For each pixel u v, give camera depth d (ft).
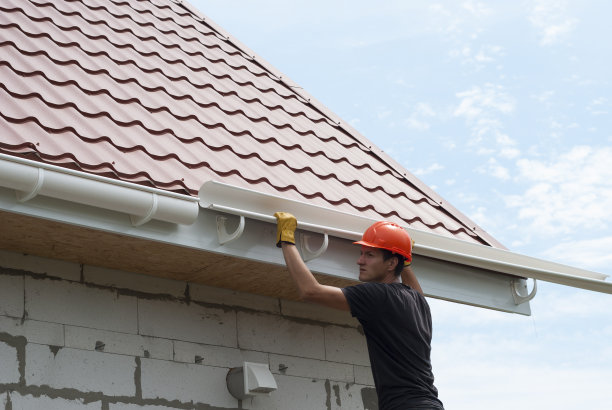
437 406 15.12
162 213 16.47
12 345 17.65
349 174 24.44
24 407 17.38
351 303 15.35
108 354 18.89
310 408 21.80
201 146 21.15
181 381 19.77
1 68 20.06
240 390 20.22
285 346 21.99
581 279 21.62
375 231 16.75
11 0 25.30
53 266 18.79
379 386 15.42
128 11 29.99
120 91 22.24
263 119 25.67
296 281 15.64
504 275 23.02
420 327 15.72
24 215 15.58
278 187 20.58
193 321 20.56
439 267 21.68
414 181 26.81
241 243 18.20
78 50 23.84
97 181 15.70
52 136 17.37
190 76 26.50
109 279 19.53
